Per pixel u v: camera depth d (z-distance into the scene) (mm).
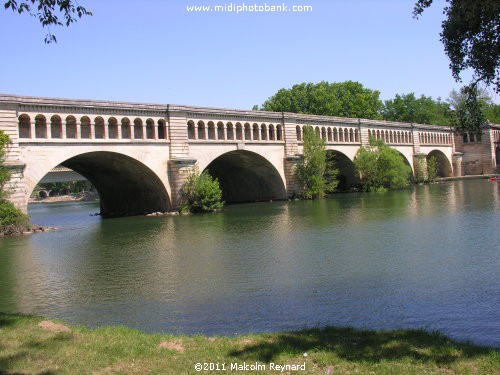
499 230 31844
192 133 60344
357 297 18562
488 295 18031
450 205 49406
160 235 37656
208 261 26594
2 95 40500
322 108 105375
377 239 31016
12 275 25250
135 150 50812
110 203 64688
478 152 114375
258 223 42500
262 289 20344
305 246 29750
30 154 42875
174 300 19328
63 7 13391
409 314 16266
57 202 143875
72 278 24078
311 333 13000
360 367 10242
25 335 12742
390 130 93062
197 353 11398
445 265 23078
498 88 16031
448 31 15852
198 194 54031
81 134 49219
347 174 85125
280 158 68375
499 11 14148
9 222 40625
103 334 13016
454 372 9883
